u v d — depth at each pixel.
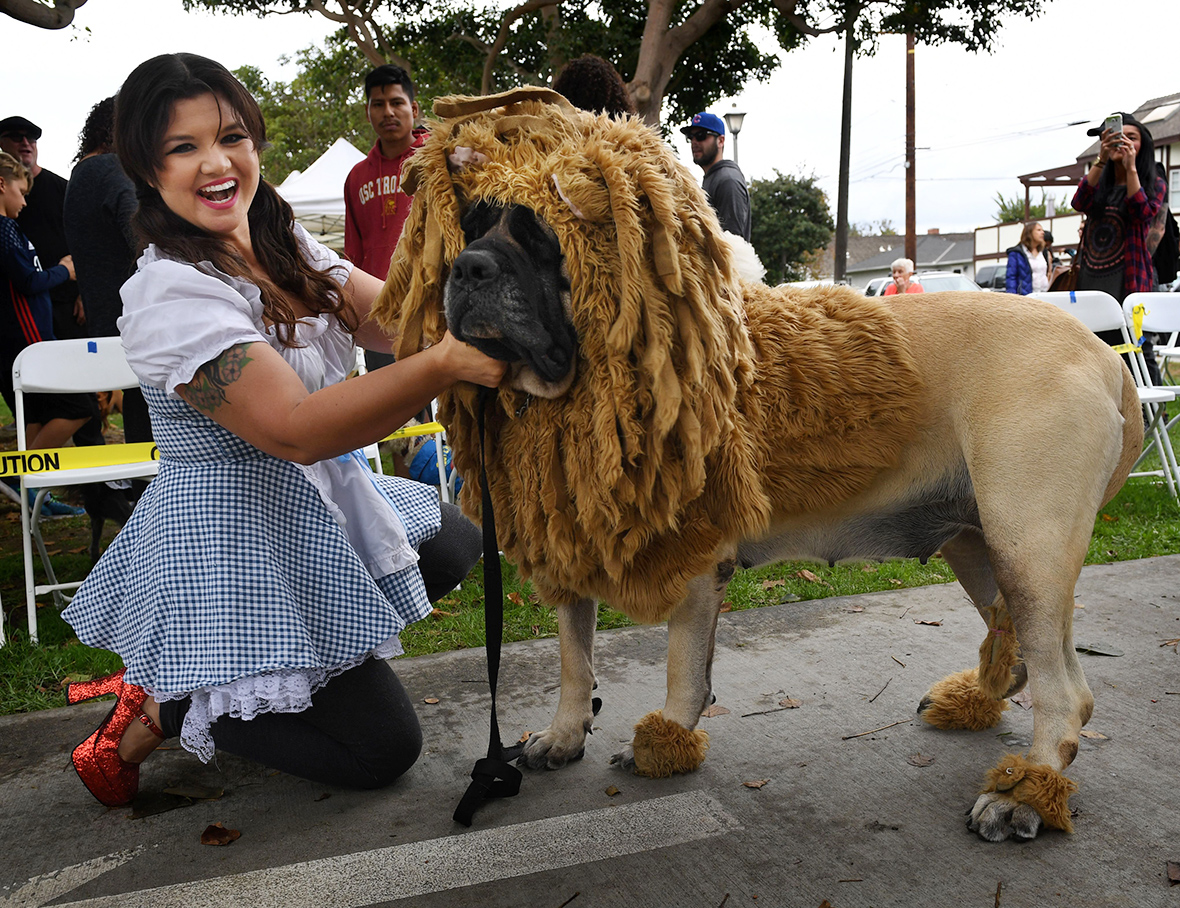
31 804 2.37
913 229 25.66
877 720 2.66
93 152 4.19
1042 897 1.80
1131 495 5.38
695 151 6.23
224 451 2.05
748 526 2.14
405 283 2.09
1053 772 2.02
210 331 1.86
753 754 2.48
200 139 1.96
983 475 2.11
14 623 3.93
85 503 4.51
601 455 1.96
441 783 2.40
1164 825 2.04
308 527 2.12
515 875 1.96
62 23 8.00
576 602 2.38
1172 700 2.69
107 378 3.95
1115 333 5.58
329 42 20.03
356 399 1.82
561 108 2.03
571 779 2.38
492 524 2.16
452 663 3.26
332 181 11.07
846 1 14.05
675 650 2.30
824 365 2.20
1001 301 2.24
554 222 1.85
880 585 3.99
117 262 4.00
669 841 2.06
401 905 1.87
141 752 2.27
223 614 1.98
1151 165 6.01
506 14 14.38
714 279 2.01
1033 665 2.08
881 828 2.08
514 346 1.83
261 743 2.21
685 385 1.97
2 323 5.08
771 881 1.90
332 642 2.10
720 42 14.98
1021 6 14.03
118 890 1.97
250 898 1.92
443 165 1.96
